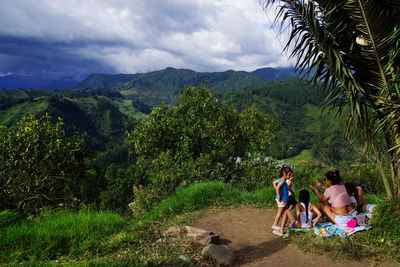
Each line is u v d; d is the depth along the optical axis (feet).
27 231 14.83
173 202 23.27
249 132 45.03
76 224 16.74
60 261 12.76
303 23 14.48
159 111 47.65
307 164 41.91
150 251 13.46
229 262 12.46
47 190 44.04
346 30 14.35
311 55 14.53
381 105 14.32
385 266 11.32
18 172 39.96
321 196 15.69
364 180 28.89
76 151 48.32
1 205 38.52
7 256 12.57
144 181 146.30
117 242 14.42
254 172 40.63
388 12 12.26
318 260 12.37
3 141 40.01
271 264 12.43
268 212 20.90
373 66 14.46
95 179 62.23
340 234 13.99
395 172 15.34
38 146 41.75
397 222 13.82
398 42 12.50
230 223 18.58
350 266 11.60
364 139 15.33
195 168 40.88
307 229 14.97
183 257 12.60
